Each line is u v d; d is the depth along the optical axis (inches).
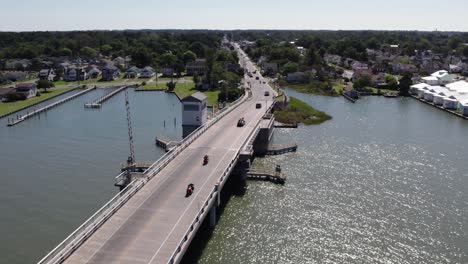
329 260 1937.7
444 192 2714.1
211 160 2679.6
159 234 1743.4
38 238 2129.7
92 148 3656.5
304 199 2600.9
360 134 4173.2
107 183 2822.3
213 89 6648.6
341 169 3137.3
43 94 6530.5
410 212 2429.9
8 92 5979.3
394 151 3592.5
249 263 1904.5
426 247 2058.3
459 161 3326.8
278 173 2910.9
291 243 2079.2
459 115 5073.8
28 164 3240.7
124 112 5196.9
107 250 1619.1
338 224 2278.5
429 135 4156.0
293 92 6761.8
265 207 2485.2
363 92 6712.6
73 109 5462.6
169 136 3988.7
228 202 2556.6
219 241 2089.1
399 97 6569.9
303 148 3683.6
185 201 2058.3
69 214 2375.7
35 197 2608.3
